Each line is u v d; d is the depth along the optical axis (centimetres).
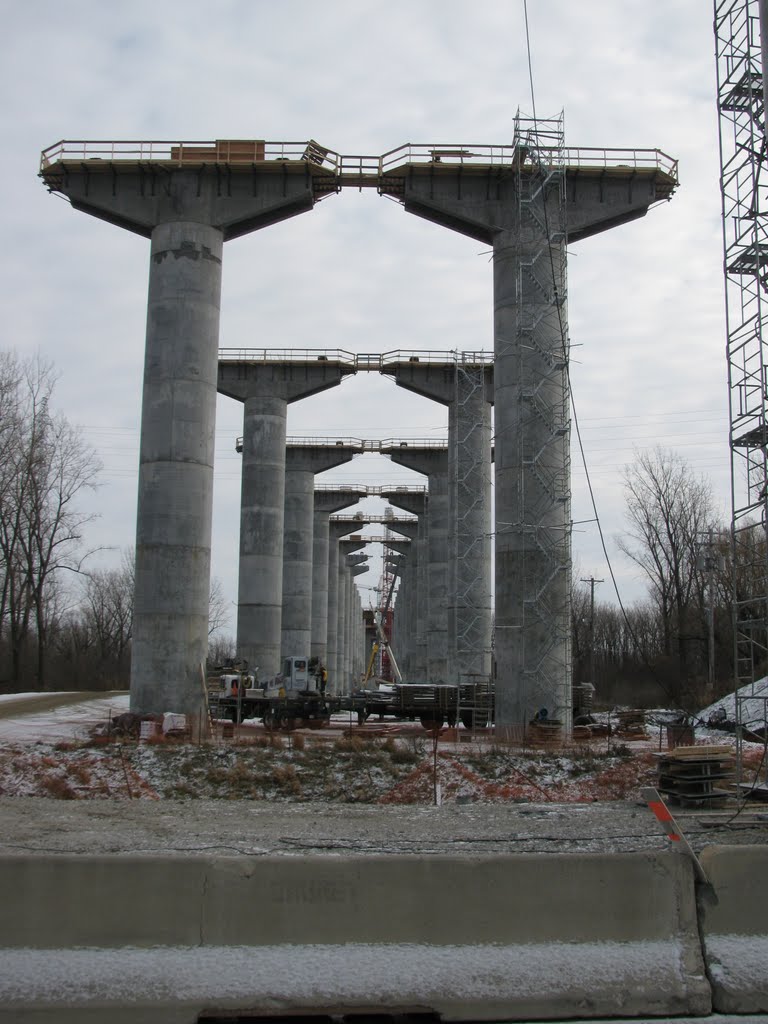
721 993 687
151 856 682
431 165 3688
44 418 6341
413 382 5966
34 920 657
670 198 3759
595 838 1384
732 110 2166
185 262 3569
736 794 1784
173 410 3453
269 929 671
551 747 2861
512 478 3531
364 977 660
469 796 2256
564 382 3528
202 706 3350
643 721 3762
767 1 1872
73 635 9488
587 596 9538
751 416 2019
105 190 3644
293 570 7262
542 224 3594
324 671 4322
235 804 1988
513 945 684
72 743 2717
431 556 7300
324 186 3759
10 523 6278
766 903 718
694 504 6631
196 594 3412
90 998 638
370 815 1733
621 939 695
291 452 7394
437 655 7225
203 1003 642
